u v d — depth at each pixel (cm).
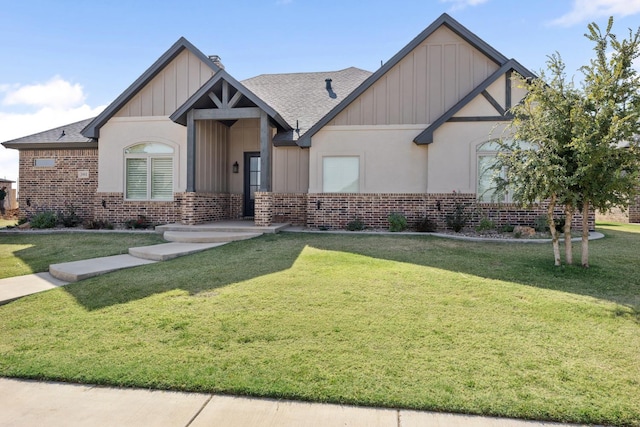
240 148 1580
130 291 577
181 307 501
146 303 520
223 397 307
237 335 413
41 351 385
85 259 834
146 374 337
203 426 271
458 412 284
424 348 379
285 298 528
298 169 1456
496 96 1216
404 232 1181
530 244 944
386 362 353
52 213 1459
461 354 367
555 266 690
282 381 323
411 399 297
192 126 1277
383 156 1305
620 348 375
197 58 1423
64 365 355
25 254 920
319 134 1331
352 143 1316
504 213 1218
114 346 393
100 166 1463
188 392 314
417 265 713
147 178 1444
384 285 585
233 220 1511
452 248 886
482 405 289
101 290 585
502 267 694
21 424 274
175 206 1423
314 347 383
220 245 960
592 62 645
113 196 1455
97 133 1462
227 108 1248
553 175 637
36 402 302
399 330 421
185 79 1430
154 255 818
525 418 277
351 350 377
